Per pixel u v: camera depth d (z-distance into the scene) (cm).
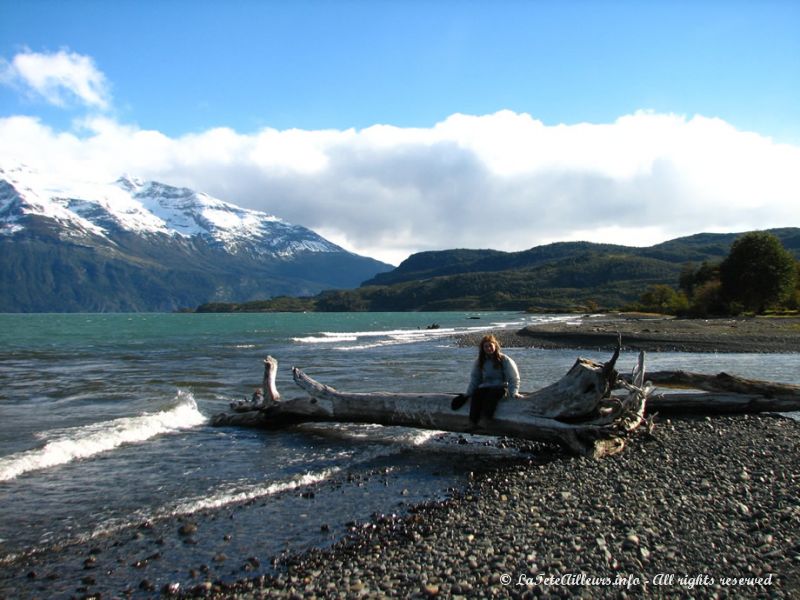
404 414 1103
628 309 15062
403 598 512
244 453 1050
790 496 756
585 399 970
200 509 756
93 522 705
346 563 587
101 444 1088
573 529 657
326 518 721
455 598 507
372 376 2195
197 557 611
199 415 1393
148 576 568
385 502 779
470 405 1026
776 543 611
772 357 3003
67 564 595
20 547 633
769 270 7888
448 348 3991
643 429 1117
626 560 576
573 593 512
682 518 685
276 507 763
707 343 3725
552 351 3578
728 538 626
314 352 3616
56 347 4053
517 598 507
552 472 894
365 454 1048
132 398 1636
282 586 540
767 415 1311
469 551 607
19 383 2003
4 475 881
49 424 1246
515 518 701
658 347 3634
